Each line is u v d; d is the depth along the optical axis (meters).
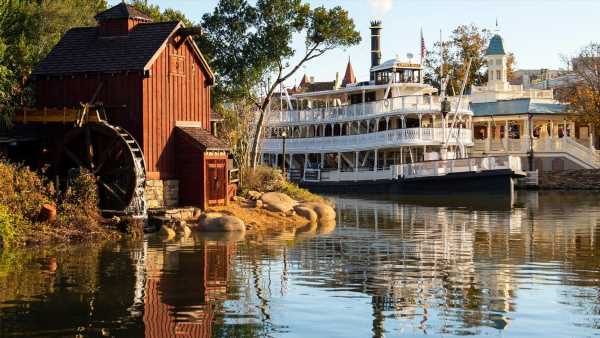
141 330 15.50
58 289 19.20
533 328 15.81
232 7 52.34
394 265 23.39
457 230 33.66
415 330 15.67
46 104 37.00
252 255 25.23
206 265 23.02
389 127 67.19
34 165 36.34
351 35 52.62
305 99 80.88
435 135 62.97
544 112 77.38
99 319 16.30
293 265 23.27
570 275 21.69
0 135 35.31
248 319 16.47
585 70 75.25
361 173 65.75
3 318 16.31
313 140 71.94
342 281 20.66
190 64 38.03
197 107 38.50
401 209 46.28
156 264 23.14
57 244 27.44
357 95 72.38
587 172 69.25
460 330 15.70
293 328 15.78
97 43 37.19
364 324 16.12
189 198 36.47
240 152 51.25
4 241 26.62
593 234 32.03
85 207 30.77
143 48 35.62
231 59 52.34
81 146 34.94
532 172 69.50
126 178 33.12
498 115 78.94
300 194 46.53
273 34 51.69
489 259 24.69
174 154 36.69
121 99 35.22
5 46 38.44
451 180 58.19
